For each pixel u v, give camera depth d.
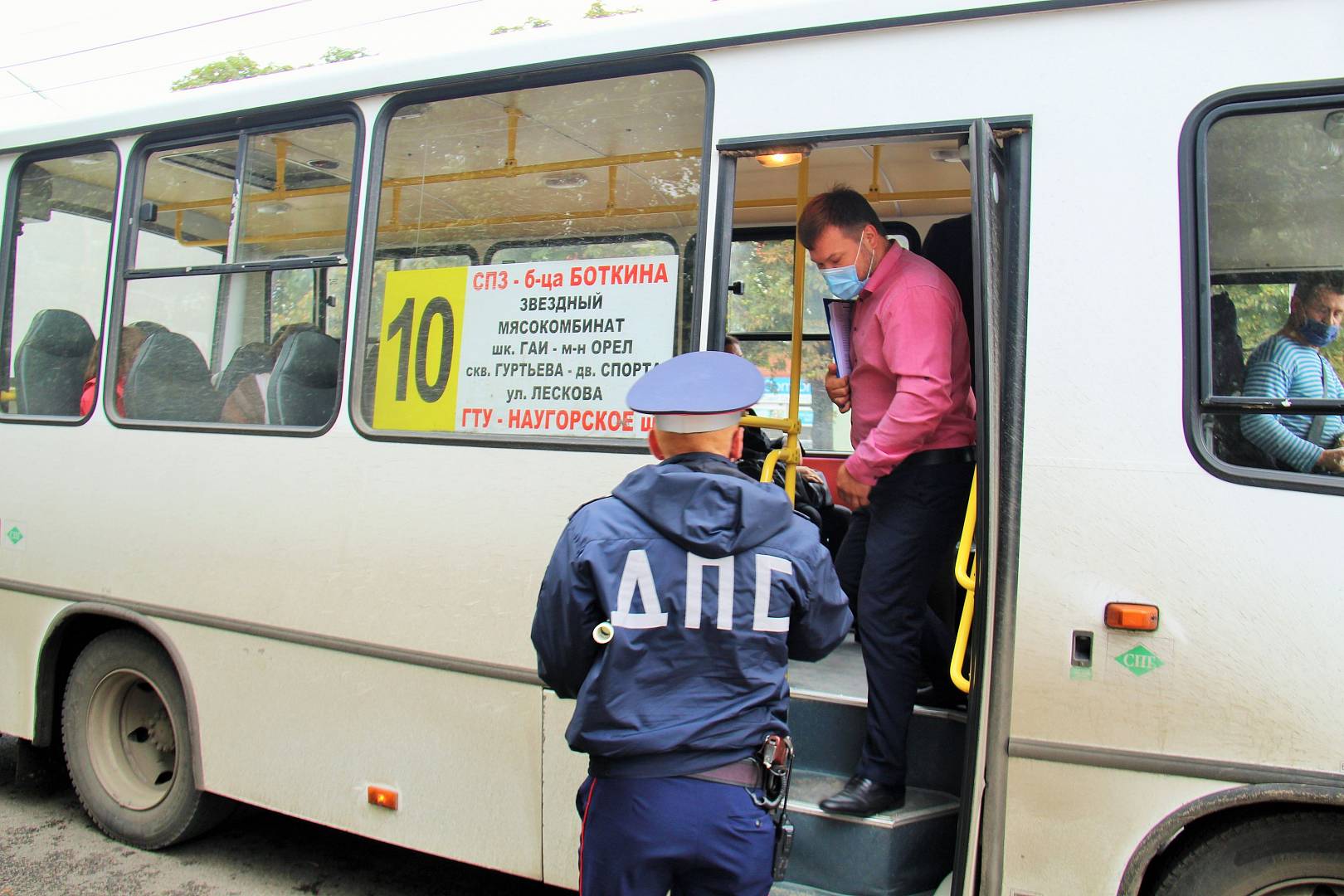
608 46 3.37
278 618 3.89
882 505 3.10
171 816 4.31
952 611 3.90
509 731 3.44
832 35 3.06
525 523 3.42
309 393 3.89
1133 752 2.64
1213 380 2.64
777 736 2.32
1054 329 2.75
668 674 2.26
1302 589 2.53
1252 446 2.62
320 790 3.80
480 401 3.57
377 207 3.80
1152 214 2.71
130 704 4.61
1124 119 2.75
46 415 4.59
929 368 2.91
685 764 2.24
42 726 4.59
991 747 2.69
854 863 2.92
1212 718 2.59
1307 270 2.62
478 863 3.49
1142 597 2.64
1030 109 2.82
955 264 3.75
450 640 3.54
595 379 3.38
